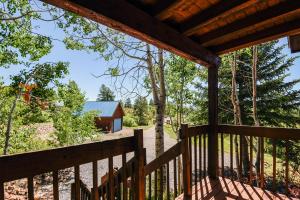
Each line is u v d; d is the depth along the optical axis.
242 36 3.83
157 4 2.60
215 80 4.42
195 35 3.71
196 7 2.81
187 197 3.55
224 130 4.30
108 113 30.95
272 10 2.92
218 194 3.68
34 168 1.42
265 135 3.78
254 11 3.03
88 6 2.02
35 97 8.48
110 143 2.00
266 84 12.81
